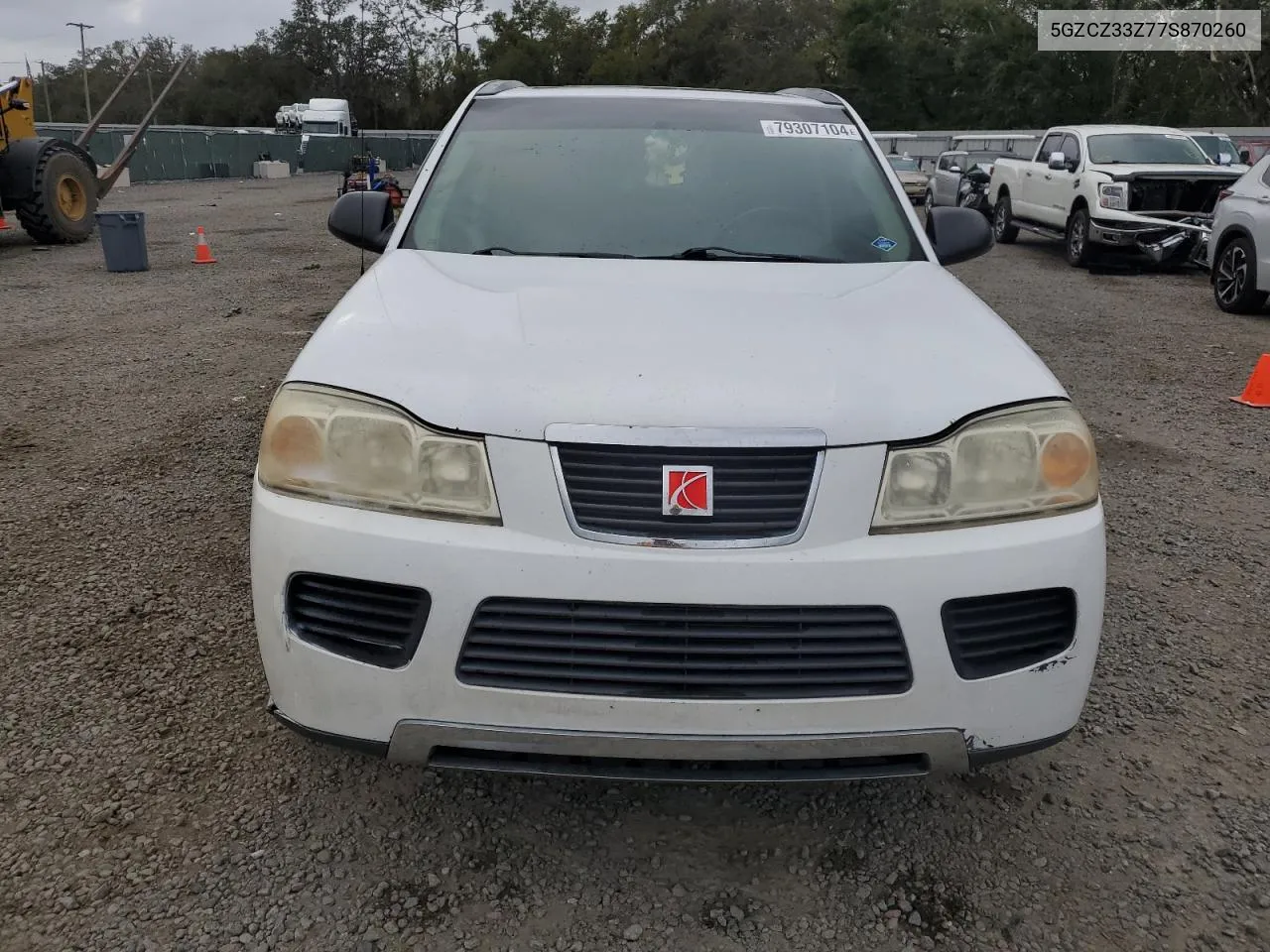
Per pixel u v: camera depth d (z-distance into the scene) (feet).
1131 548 14.08
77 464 16.72
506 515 6.79
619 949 7.06
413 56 239.71
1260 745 9.57
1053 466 7.26
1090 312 33.88
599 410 6.86
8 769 8.80
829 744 6.82
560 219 10.92
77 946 6.96
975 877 7.82
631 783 8.87
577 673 6.75
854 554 6.73
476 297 8.73
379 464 7.02
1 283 36.19
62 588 12.17
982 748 7.11
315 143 146.72
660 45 210.59
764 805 8.62
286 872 7.70
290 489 7.22
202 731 9.43
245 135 132.67
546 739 6.81
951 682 6.90
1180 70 136.36
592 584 6.64
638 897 7.55
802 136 12.34
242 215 67.31
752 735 6.78
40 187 45.21
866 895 7.61
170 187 102.83
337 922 7.23
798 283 9.50
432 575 6.74
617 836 8.21
